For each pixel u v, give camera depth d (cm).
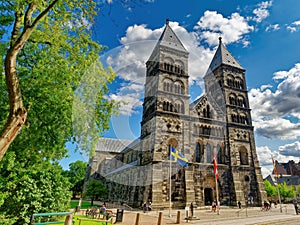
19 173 1344
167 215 2705
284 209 4253
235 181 4306
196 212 3189
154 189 3400
